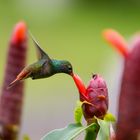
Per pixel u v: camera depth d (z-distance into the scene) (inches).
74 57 946.7
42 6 1231.5
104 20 1250.6
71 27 1189.1
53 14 1234.0
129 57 120.2
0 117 156.1
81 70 843.4
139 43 119.4
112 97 283.3
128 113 122.3
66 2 1262.3
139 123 122.3
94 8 1273.4
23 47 158.7
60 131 134.3
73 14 1248.2
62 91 702.5
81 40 1077.1
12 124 155.6
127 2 1266.0
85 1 1258.6
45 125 580.4
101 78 138.6
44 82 709.3
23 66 159.2
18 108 157.8
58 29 1164.5
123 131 123.0
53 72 141.6
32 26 1175.0
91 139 135.5
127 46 119.8
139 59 119.8
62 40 1075.9
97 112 136.2
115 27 1224.8
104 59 766.5
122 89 122.3
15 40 158.7
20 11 1216.2
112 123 133.6
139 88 121.3
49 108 644.1
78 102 137.4
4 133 154.9
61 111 623.2
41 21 1196.5
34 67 141.1
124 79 122.0
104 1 1270.9
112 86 347.6
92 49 976.9
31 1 1238.9
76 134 133.5
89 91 137.9
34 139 556.4
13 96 158.1
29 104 653.3
